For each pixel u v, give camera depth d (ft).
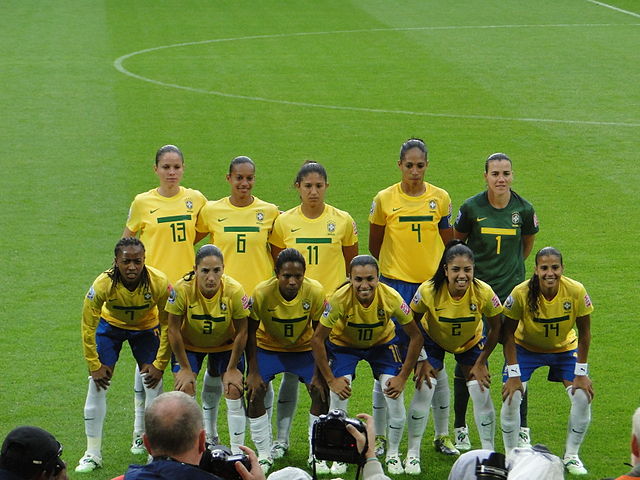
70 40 244.22
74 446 70.44
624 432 71.82
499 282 76.23
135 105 184.55
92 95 191.62
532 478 36.55
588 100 186.29
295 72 212.84
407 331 65.67
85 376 82.43
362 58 225.97
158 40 246.68
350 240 75.87
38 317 95.30
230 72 212.84
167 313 66.49
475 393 66.95
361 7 293.84
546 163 146.61
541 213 124.67
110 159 150.92
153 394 67.72
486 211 76.07
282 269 64.75
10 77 205.36
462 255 65.05
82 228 121.80
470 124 170.40
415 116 176.35
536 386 80.94
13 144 159.12
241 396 66.39
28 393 78.95
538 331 67.10
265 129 168.86
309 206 74.90
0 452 40.47
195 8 290.97
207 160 150.61
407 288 78.74
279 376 84.28
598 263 108.06
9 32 253.24
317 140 161.68
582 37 249.14
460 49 235.20
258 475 42.09
